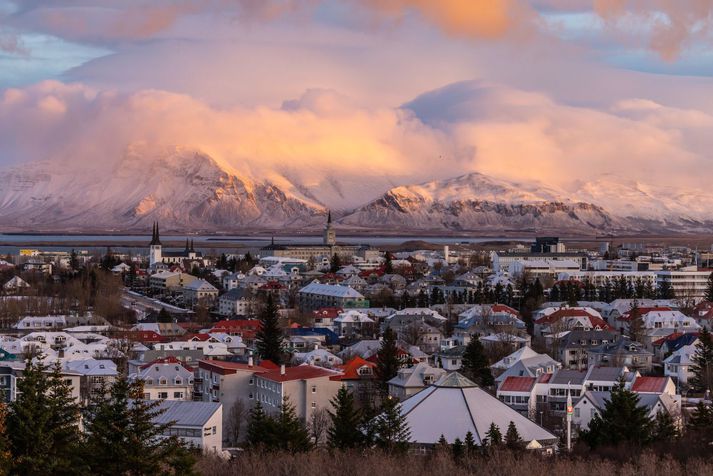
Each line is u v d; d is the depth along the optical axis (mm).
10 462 187500
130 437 184500
